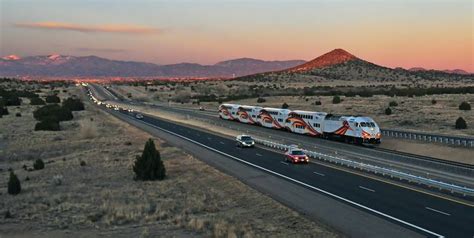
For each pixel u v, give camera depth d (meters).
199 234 24.36
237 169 41.72
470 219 24.42
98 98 199.00
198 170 42.69
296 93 172.38
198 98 179.50
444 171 37.31
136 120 102.38
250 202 30.31
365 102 113.25
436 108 90.88
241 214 27.81
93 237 24.47
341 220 24.94
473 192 29.00
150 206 30.39
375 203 28.30
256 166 43.09
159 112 123.44
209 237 23.75
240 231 24.05
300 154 45.28
